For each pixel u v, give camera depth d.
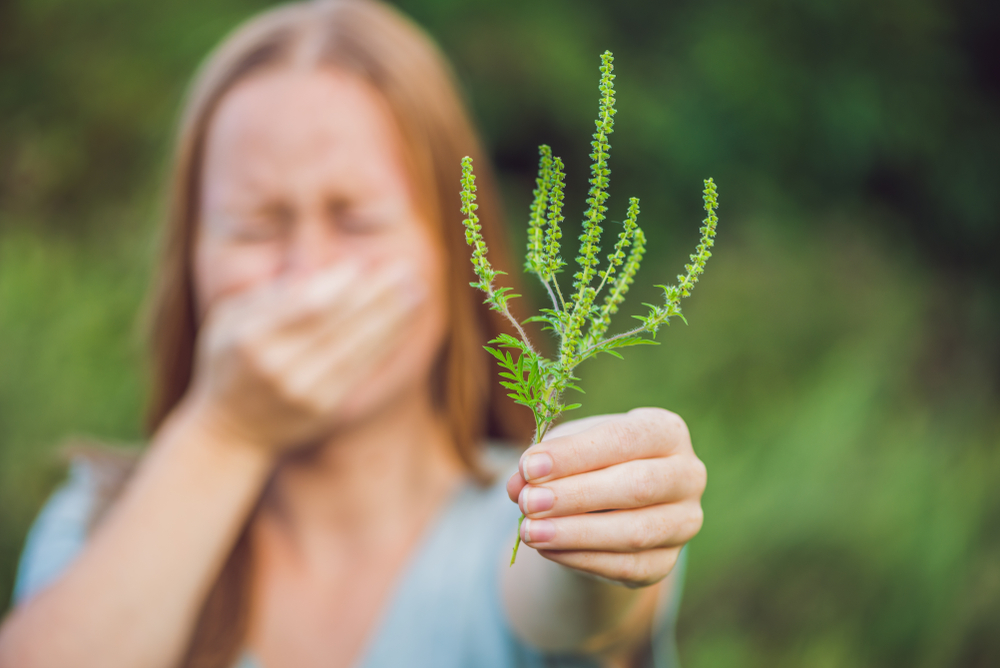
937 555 4.36
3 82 7.53
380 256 2.41
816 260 7.03
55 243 6.46
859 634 4.27
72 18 7.57
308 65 2.45
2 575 4.74
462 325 2.65
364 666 2.30
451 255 2.63
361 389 2.38
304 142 2.33
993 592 4.37
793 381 5.75
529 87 7.09
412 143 2.49
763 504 4.56
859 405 4.96
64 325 5.40
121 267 6.14
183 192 2.74
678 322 6.27
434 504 2.59
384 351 2.30
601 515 1.25
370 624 2.40
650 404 5.36
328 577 2.49
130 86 7.33
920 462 4.73
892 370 5.77
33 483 4.89
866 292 6.80
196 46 7.14
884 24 7.72
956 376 6.81
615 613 1.76
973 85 8.20
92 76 7.43
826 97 7.48
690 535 1.33
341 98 2.40
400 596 2.36
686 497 1.33
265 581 2.49
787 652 4.20
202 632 2.38
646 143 7.22
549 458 1.23
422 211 2.52
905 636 4.27
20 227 6.96
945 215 7.95
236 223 2.37
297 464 2.49
